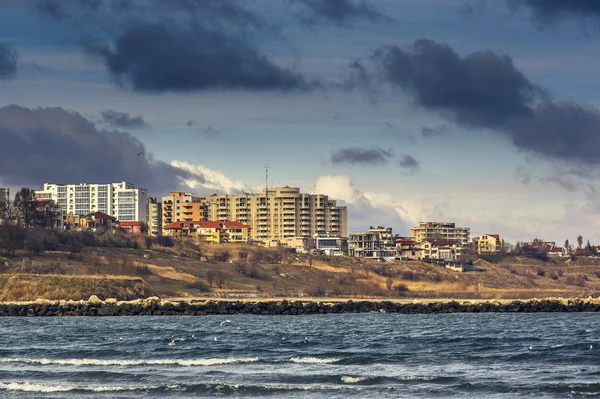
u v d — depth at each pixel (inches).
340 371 7780.5
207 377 7372.1
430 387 6830.7
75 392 6692.9
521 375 7500.0
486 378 7298.2
